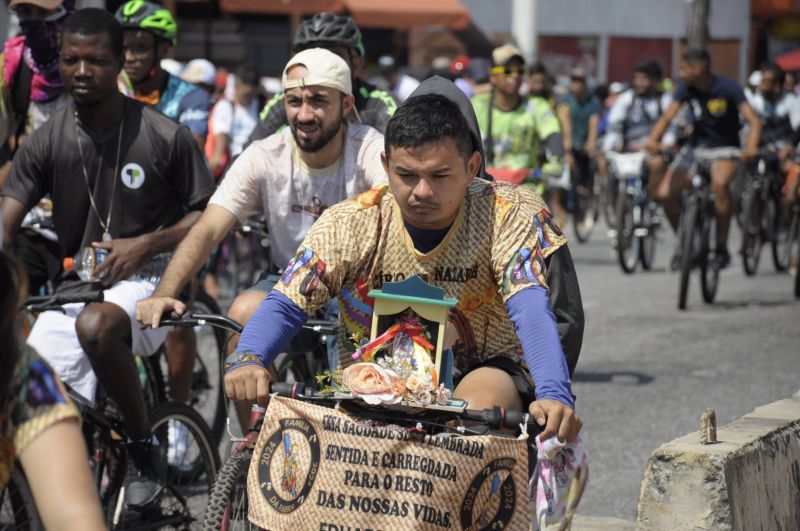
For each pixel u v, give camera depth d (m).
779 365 11.77
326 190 6.41
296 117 6.20
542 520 4.63
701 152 15.66
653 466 5.41
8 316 3.16
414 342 4.62
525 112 12.85
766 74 21.28
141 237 6.79
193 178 7.11
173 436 6.91
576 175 24.81
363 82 8.03
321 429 4.50
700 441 5.56
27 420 3.22
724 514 5.26
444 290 4.79
